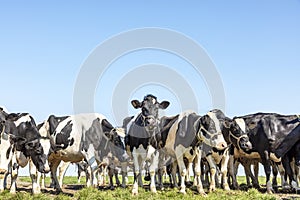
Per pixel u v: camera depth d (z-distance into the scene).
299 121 16.88
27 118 15.70
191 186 17.44
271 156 16.69
